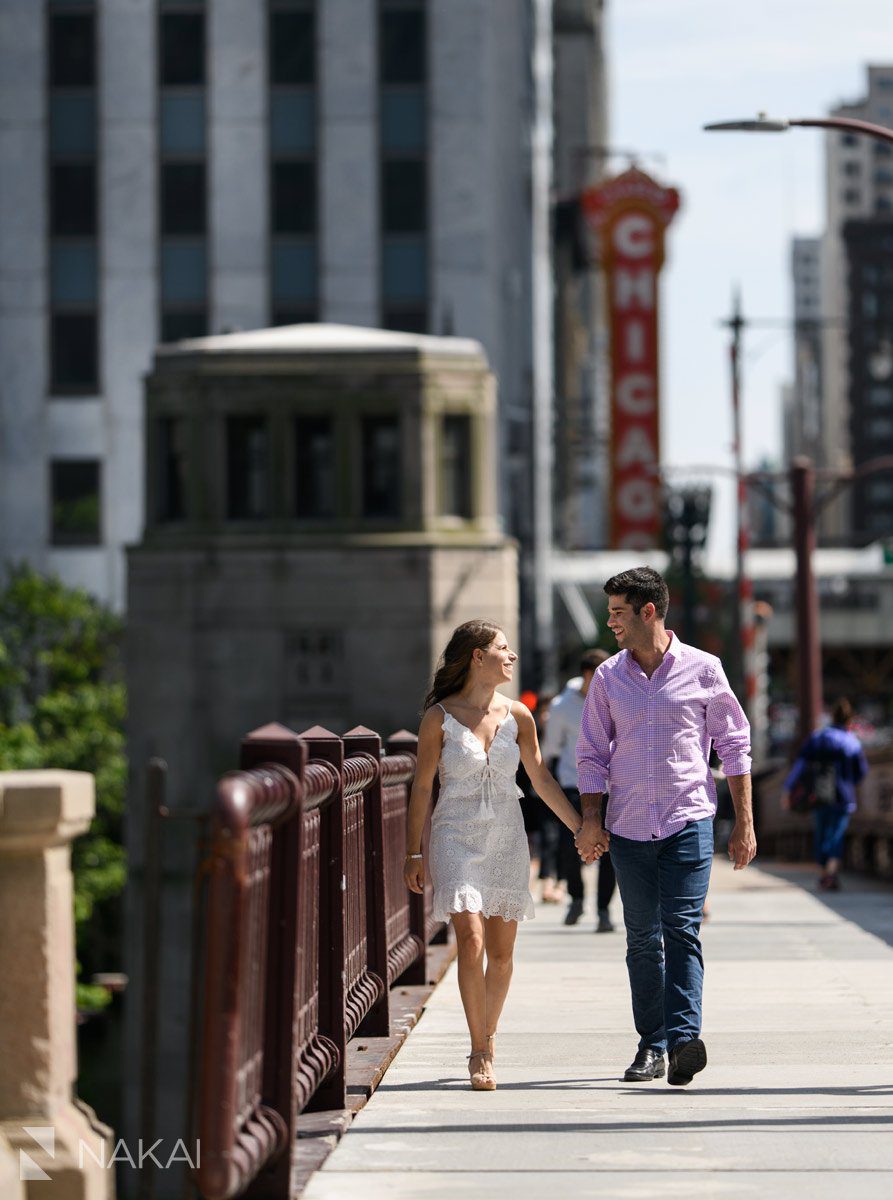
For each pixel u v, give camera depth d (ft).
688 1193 39.75
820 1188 40.27
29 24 326.85
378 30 327.26
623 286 433.07
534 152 374.84
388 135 326.85
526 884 52.06
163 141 327.67
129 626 244.22
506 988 53.72
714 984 79.51
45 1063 31.60
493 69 339.57
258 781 34.27
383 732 240.73
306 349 245.86
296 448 245.04
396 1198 39.19
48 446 325.83
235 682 241.55
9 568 298.35
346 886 53.67
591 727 52.85
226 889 32.35
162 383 247.09
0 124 327.47
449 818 51.80
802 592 200.44
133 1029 227.61
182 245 327.67
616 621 52.34
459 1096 51.57
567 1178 41.24
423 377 244.63
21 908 31.60
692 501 287.28
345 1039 48.16
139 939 233.96
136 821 240.12
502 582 244.63
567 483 635.66
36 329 326.65
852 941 97.50
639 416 432.66
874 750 159.12
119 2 327.26
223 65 326.85
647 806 51.85
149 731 242.37
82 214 327.88
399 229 326.85
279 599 241.96
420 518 243.81
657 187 432.25
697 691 52.06
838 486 253.85
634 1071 53.93
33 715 269.44
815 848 136.87
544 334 357.20
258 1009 36.63
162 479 247.70
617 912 118.42
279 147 327.26
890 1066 57.00
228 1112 32.24
